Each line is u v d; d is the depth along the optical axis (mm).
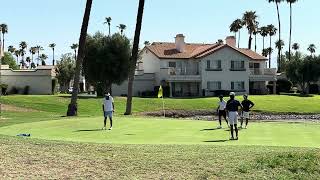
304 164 14016
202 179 12609
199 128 27219
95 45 68812
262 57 86938
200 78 77688
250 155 15141
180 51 80938
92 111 51438
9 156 14391
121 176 12648
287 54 111312
